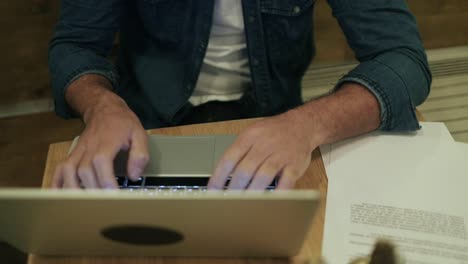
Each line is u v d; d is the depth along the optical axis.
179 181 0.61
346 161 0.68
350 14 0.83
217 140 0.68
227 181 0.59
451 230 0.58
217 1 0.90
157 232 0.46
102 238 0.48
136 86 1.06
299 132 0.65
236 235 0.47
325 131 0.68
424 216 0.59
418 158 0.68
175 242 0.49
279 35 0.95
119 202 0.39
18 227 0.45
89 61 0.83
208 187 0.58
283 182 0.58
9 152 1.58
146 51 1.01
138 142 0.64
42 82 1.68
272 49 0.97
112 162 0.60
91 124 0.67
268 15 0.91
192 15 0.92
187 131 0.73
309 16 0.96
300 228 0.44
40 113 1.69
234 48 0.97
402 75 0.74
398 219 0.59
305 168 0.63
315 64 1.81
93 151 0.61
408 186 0.64
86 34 0.89
